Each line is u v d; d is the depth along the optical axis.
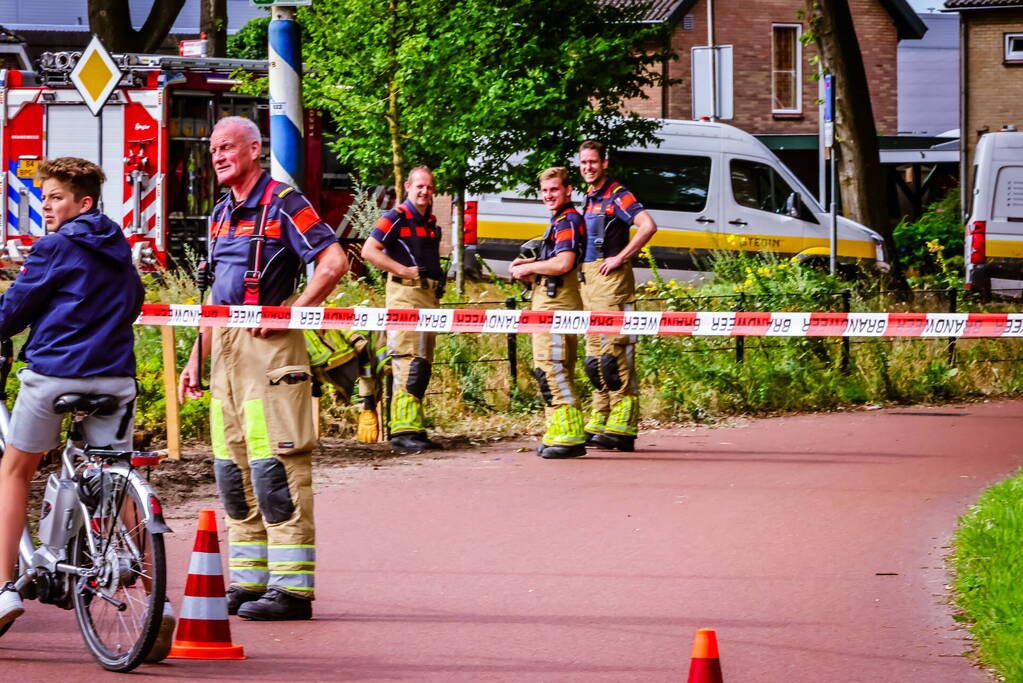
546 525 24.83
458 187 52.72
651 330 29.73
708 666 12.45
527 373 39.28
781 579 21.08
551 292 30.52
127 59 59.62
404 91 48.34
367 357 26.73
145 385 33.84
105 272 17.75
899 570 21.59
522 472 29.81
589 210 31.64
